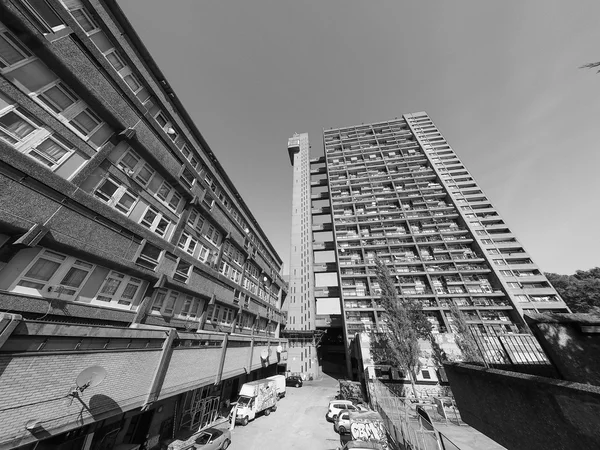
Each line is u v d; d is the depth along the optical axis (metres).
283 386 28.44
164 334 11.86
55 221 8.70
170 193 15.84
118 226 11.44
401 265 50.31
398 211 57.91
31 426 6.30
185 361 13.26
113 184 11.74
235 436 16.20
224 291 21.78
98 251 10.14
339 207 63.84
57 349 7.38
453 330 40.00
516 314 41.09
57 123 9.30
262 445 14.99
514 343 5.82
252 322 29.41
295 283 55.19
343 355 62.19
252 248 30.23
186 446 12.82
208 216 19.86
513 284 44.69
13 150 7.63
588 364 3.81
